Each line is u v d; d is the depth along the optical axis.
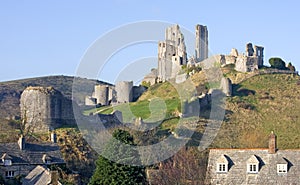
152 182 144.00
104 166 115.94
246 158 124.81
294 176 119.81
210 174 125.06
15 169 166.88
